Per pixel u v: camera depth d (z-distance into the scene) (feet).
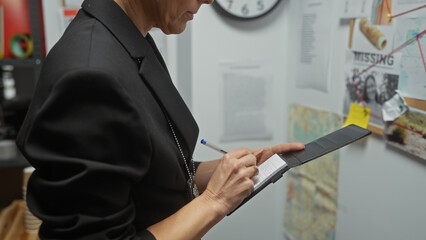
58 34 5.07
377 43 3.67
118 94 1.82
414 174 3.36
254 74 5.72
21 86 5.76
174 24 2.32
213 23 5.38
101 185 1.83
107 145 1.84
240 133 5.88
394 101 3.48
